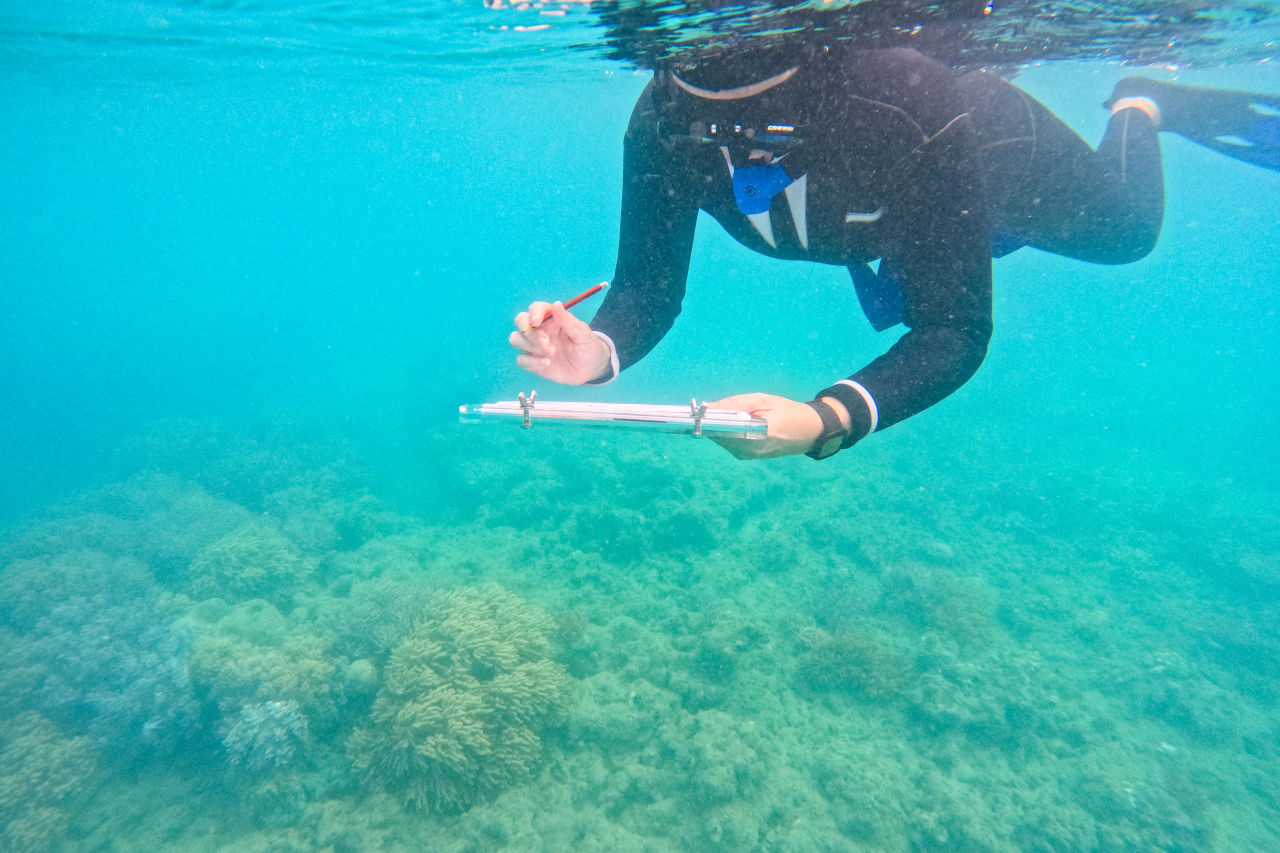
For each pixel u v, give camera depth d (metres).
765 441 1.37
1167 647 9.09
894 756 7.05
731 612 8.36
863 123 1.73
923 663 8.18
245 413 19.72
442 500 12.84
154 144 38.84
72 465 16.97
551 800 6.31
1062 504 12.65
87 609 8.26
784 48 1.69
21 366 29.45
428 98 23.91
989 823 6.37
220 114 26.91
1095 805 6.57
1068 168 2.72
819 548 10.81
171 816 6.26
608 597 9.19
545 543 10.44
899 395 1.48
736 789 6.28
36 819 6.04
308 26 9.33
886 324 2.68
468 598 7.45
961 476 14.01
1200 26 5.88
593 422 1.46
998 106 2.42
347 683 6.77
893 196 1.80
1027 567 10.85
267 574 9.15
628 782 6.39
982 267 1.67
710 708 7.29
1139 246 3.18
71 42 11.45
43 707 6.88
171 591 9.17
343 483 12.92
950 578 9.73
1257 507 12.52
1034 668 8.27
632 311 2.13
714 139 1.90
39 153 38.75
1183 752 7.31
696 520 10.30
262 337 33.00
